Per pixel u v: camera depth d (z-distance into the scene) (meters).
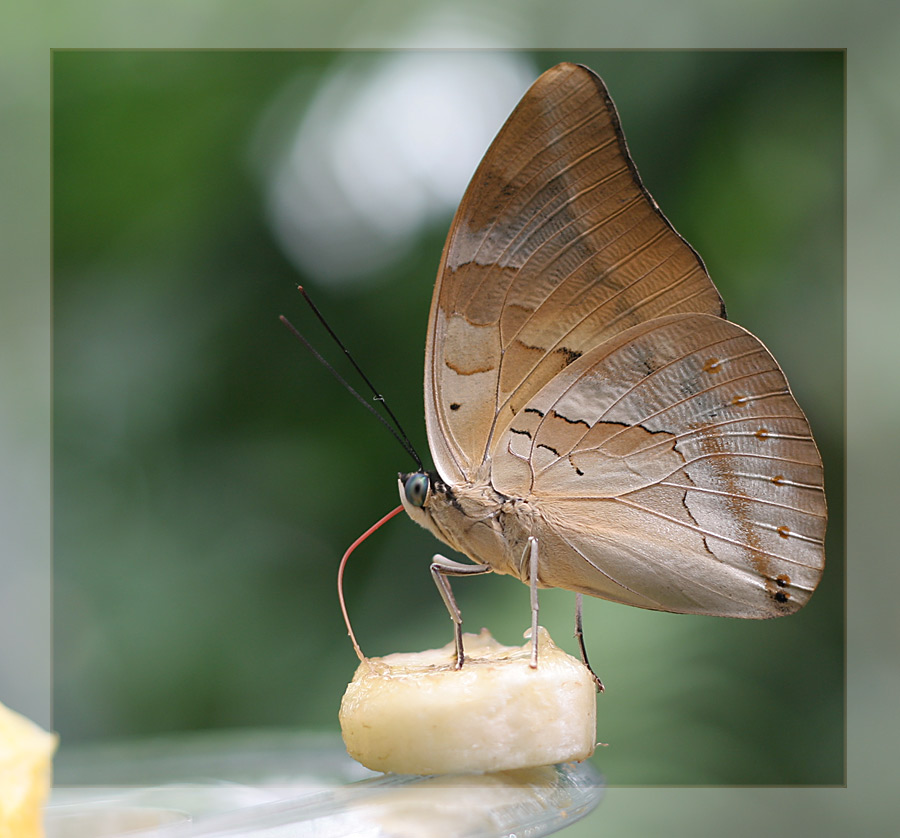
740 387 0.84
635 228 0.84
